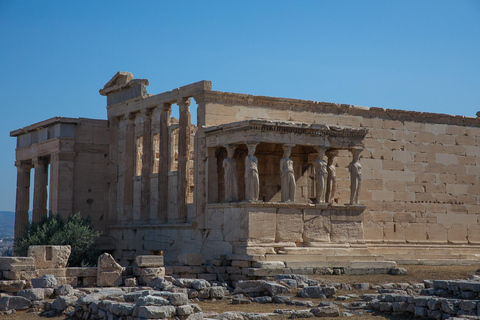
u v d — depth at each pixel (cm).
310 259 3219
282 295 2641
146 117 4028
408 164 4044
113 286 2811
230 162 3344
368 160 3922
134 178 4150
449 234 4125
